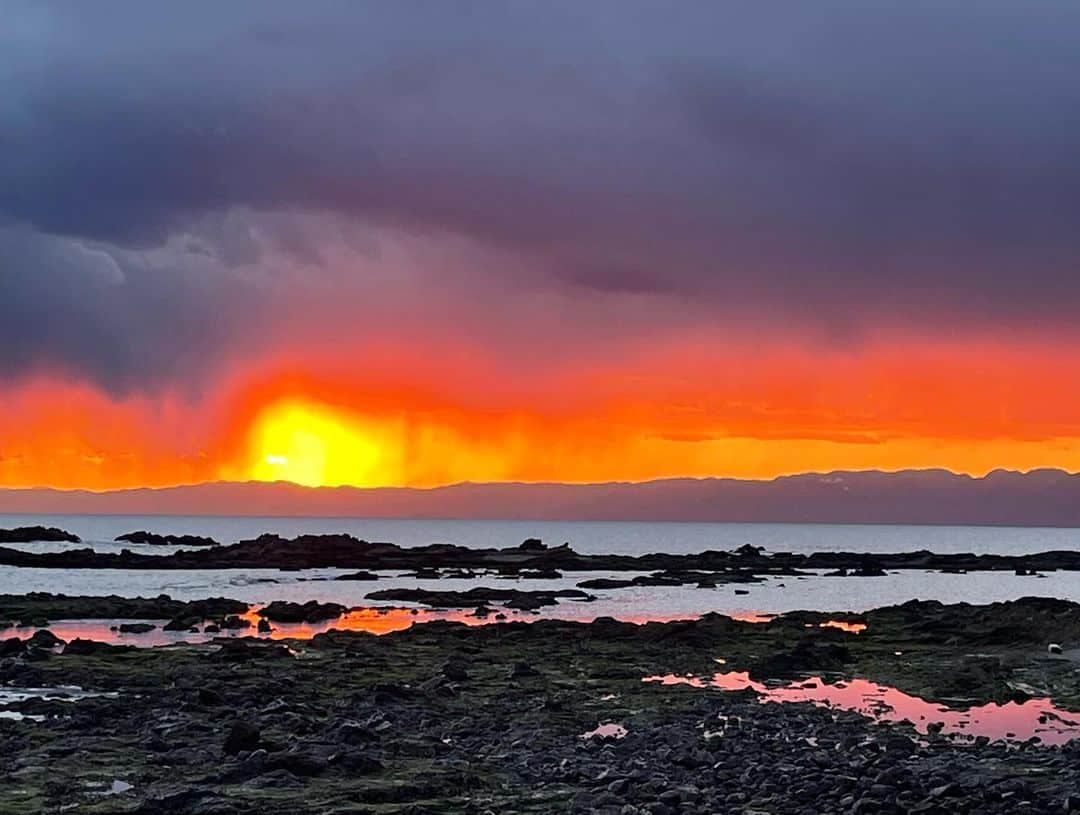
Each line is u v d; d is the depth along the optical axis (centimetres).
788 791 2352
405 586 11638
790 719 3444
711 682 4475
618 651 5434
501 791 2353
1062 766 2634
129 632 6606
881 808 2189
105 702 3556
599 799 2255
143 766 2541
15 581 11381
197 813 2092
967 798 2264
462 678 4366
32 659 4684
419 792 2303
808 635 6106
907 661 5147
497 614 8319
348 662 4791
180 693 3797
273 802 2167
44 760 2602
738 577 13812
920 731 3284
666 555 17912
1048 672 4691
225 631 6750
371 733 2939
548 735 3106
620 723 3409
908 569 17112
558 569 15125
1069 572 16962
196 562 14612
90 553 14825
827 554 19225
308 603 8181
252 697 3719
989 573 16388
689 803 2248
